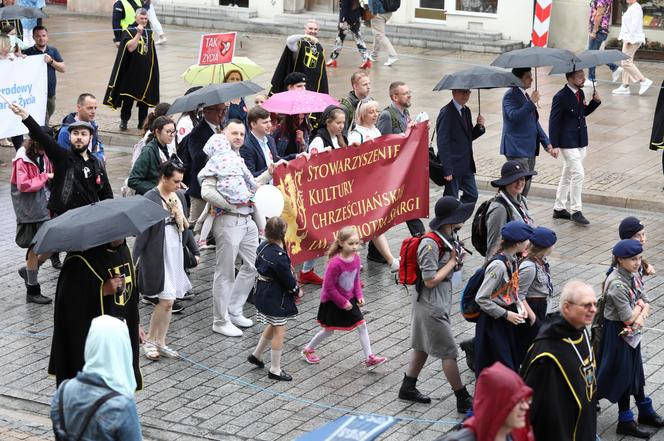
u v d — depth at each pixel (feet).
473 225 34.65
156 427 29.71
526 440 19.60
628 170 56.44
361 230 40.57
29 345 35.40
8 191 53.93
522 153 46.26
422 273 29.63
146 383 32.45
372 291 40.27
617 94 72.90
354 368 33.63
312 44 53.01
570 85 48.49
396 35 90.33
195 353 34.71
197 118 43.65
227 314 36.24
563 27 85.25
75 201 35.91
